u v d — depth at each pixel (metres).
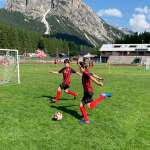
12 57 44.03
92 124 12.48
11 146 9.82
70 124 12.42
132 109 15.44
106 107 15.77
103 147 9.91
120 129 11.88
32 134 11.07
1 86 25.48
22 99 17.97
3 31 174.88
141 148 9.91
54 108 15.29
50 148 9.71
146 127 12.27
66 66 17.34
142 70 66.50
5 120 12.80
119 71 59.88
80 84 28.30
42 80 32.69
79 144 10.15
